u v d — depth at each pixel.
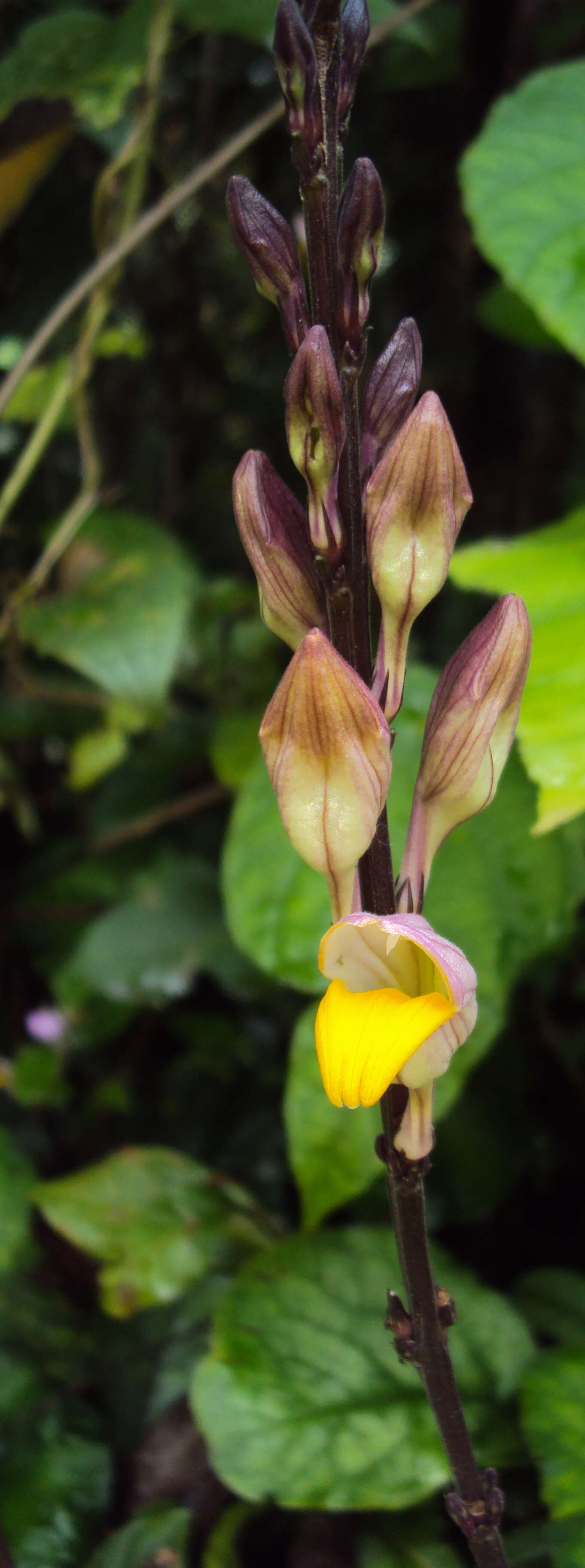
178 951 0.55
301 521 0.28
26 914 0.61
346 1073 0.26
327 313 0.27
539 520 0.61
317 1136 0.37
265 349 0.80
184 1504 0.41
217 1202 0.47
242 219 0.27
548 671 0.34
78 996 0.55
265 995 0.55
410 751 0.41
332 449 0.27
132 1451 0.43
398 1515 0.39
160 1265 0.44
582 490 0.66
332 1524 0.39
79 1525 0.40
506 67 0.54
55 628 0.51
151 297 0.72
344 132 0.27
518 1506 0.39
